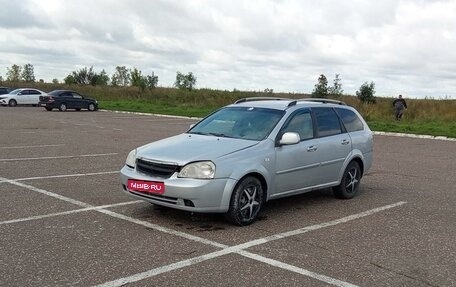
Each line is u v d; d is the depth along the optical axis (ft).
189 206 19.49
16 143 47.26
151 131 64.34
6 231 18.97
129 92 168.86
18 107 128.16
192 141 22.13
